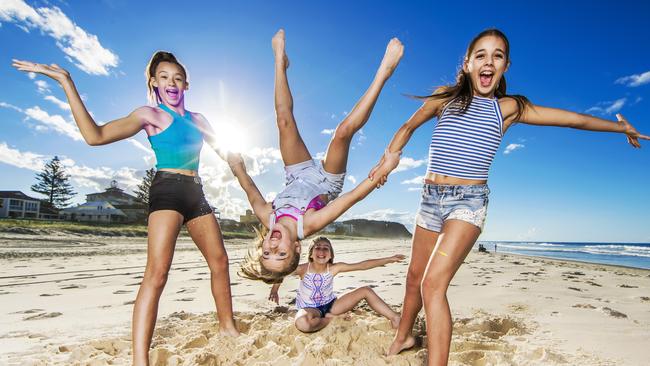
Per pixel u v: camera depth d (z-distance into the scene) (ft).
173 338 10.14
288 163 10.23
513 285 21.13
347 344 9.28
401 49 8.85
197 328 11.03
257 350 9.20
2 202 177.58
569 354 9.02
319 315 11.25
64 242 57.06
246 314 12.75
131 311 13.80
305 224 9.05
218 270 10.09
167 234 8.49
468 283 21.98
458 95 8.44
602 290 19.80
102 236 78.59
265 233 9.77
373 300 11.89
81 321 12.38
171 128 9.00
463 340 9.73
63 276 22.89
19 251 38.45
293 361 8.38
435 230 8.37
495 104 8.24
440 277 7.34
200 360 8.33
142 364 7.66
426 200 8.52
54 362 8.53
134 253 43.19
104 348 9.42
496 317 12.50
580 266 41.57
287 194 9.58
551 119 8.31
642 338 10.39
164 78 9.33
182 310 14.20
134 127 8.68
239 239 110.32
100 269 26.71
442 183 8.25
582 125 8.33
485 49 8.17
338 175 10.15
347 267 12.52
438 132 8.50
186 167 9.18
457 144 8.16
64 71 7.94
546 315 13.33
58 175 206.28
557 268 35.50
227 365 8.49
